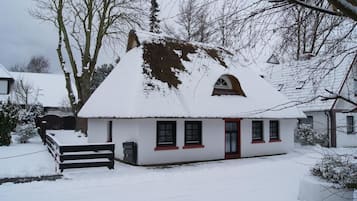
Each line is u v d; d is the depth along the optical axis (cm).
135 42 1719
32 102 3634
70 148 1148
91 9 2416
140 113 1272
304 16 472
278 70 2561
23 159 1392
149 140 1347
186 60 1664
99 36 2419
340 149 1933
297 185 999
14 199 812
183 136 1441
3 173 1090
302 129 2209
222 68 1697
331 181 786
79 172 1154
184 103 1422
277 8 435
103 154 1208
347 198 739
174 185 990
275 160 1540
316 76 532
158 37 1706
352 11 337
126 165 1340
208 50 1834
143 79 1418
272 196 869
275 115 1703
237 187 972
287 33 486
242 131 1647
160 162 1365
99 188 936
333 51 507
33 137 2355
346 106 2148
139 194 879
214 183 1022
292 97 2138
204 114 1432
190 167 1315
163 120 1400
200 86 1555
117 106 1405
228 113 1513
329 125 2097
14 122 1970
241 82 1766
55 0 2389
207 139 1513
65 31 2419
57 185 958
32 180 1014
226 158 1580
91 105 1669
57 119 3425
